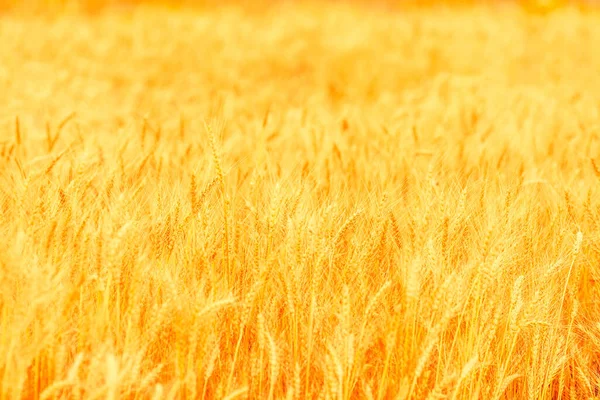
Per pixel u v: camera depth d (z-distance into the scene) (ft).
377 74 31.94
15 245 6.87
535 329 8.14
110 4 54.24
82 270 7.73
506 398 8.65
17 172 11.03
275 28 43.34
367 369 8.27
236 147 14.02
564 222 10.09
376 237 8.86
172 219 8.75
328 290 8.56
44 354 7.09
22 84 22.06
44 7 49.78
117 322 7.50
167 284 7.37
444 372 7.81
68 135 14.93
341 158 12.48
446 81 23.41
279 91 27.04
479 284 7.84
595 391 8.85
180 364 7.35
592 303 9.90
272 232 8.23
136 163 11.50
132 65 33.06
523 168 12.41
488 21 45.91
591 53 35.06
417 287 7.20
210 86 27.48
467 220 9.21
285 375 8.18
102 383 7.00
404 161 12.46
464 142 13.99
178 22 45.19
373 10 55.52
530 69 31.48
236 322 8.09
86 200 9.56
